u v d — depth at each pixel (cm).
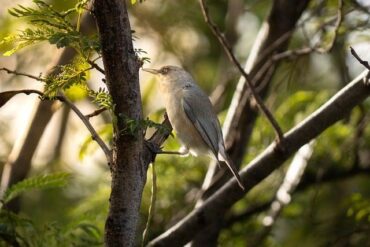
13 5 1298
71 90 848
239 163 1126
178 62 1554
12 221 769
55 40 579
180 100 1130
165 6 1545
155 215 1278
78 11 588
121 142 575
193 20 1565
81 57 602
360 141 1365
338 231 1334
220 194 880
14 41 613
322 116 839
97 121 1498
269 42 1175
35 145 1097
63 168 1427
